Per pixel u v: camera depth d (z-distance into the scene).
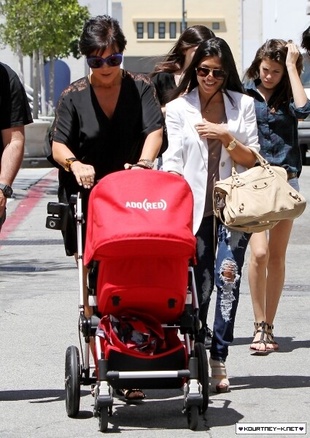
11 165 11.55
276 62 13.78
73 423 10.92
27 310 16.94
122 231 9.87
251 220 11.53
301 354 14.12
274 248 14.38
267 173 11.80
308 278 20.12
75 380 10.88
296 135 14.27
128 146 11.55
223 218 11.72
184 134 11.98
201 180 11.97
